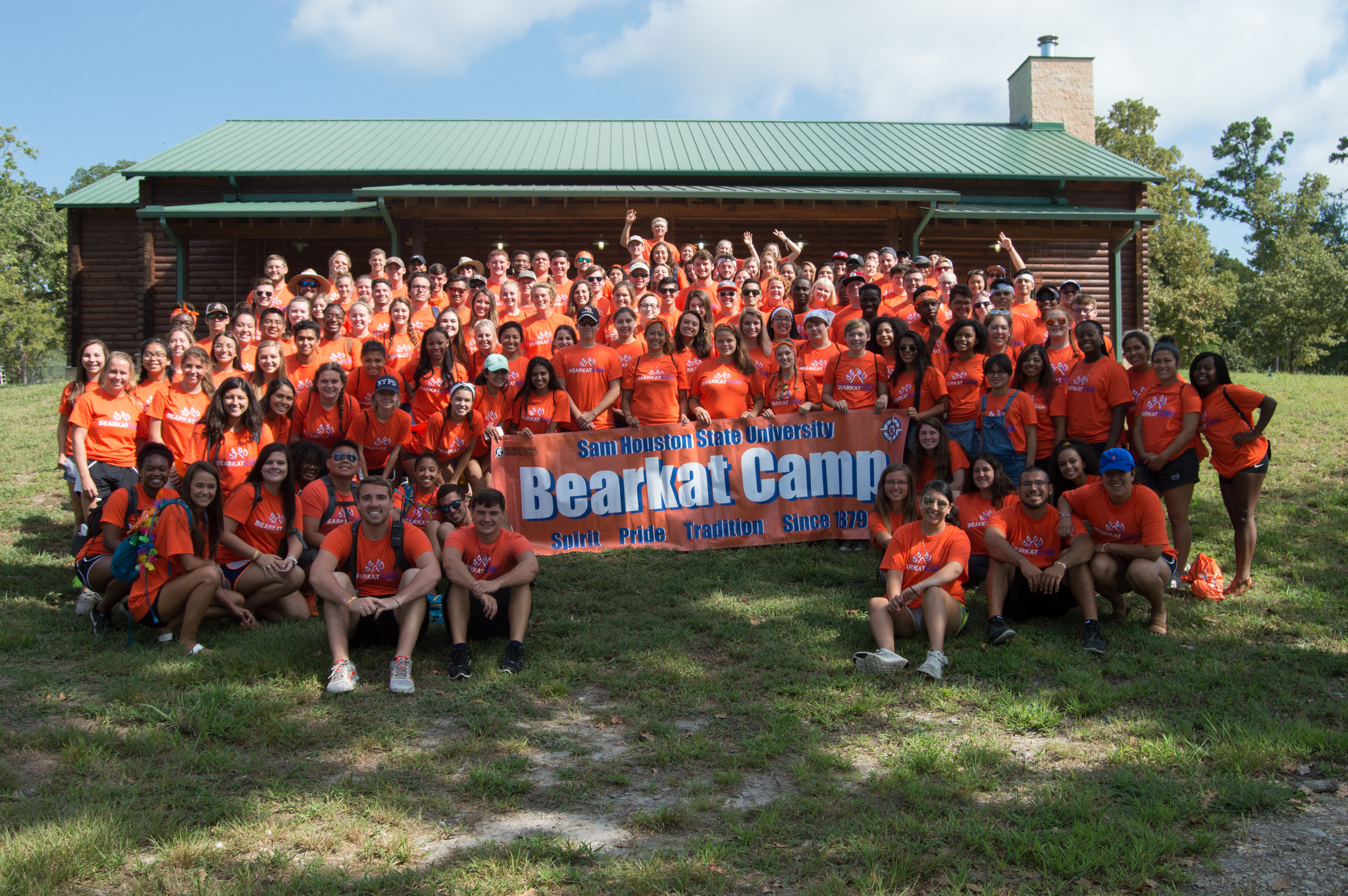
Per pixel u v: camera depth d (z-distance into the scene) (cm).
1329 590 714
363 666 576
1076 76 2342
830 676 559
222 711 495
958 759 447
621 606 698
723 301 1032
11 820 386
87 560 659
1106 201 1925
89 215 2006
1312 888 347
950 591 607
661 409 862
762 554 823
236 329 877
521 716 509
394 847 374
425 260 1847
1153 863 360
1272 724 477
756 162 1864
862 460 851
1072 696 519
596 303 1052
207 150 1947
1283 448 1139
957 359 823
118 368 768
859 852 370
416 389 850
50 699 516
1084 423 769
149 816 391
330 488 695
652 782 437
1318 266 4741
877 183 1855
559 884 351
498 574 603
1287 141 6519
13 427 1358
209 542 624
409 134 2116
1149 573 610
